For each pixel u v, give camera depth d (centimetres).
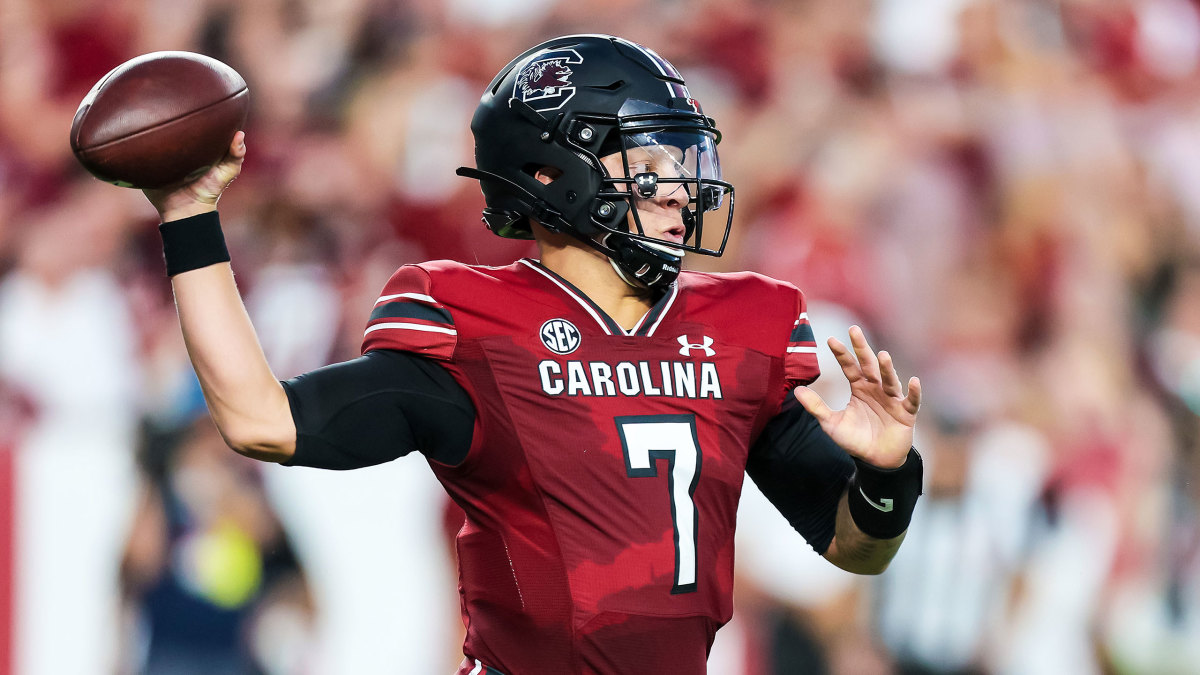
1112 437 2147
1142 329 2372
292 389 696
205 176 689
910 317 2180
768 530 1739
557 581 717
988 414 2045
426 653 1769
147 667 1752
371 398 710
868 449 757
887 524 788
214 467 1788
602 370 738
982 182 2358
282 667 1759
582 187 754
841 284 2119
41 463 1831
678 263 770
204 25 2277
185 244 681
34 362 1900
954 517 1875
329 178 2088
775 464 821
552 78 769
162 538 1777
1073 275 2338
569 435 724
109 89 681
